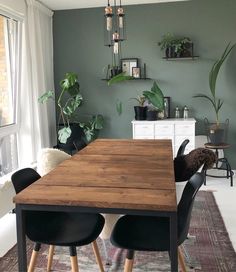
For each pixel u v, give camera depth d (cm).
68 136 421
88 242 162
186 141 292
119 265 229
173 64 464
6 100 386
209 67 457
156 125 434
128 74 473
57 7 462
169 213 135
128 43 468
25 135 410
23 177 185
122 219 183
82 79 488
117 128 491
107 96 486
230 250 246
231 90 455
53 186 160
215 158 228
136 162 214
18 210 145
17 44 386
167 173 184
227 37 447
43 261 236
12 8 358
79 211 142
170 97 471
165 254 242
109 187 158
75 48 482
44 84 433
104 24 470
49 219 185
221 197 362
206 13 446
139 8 459
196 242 259
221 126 434
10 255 248
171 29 456
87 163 213
